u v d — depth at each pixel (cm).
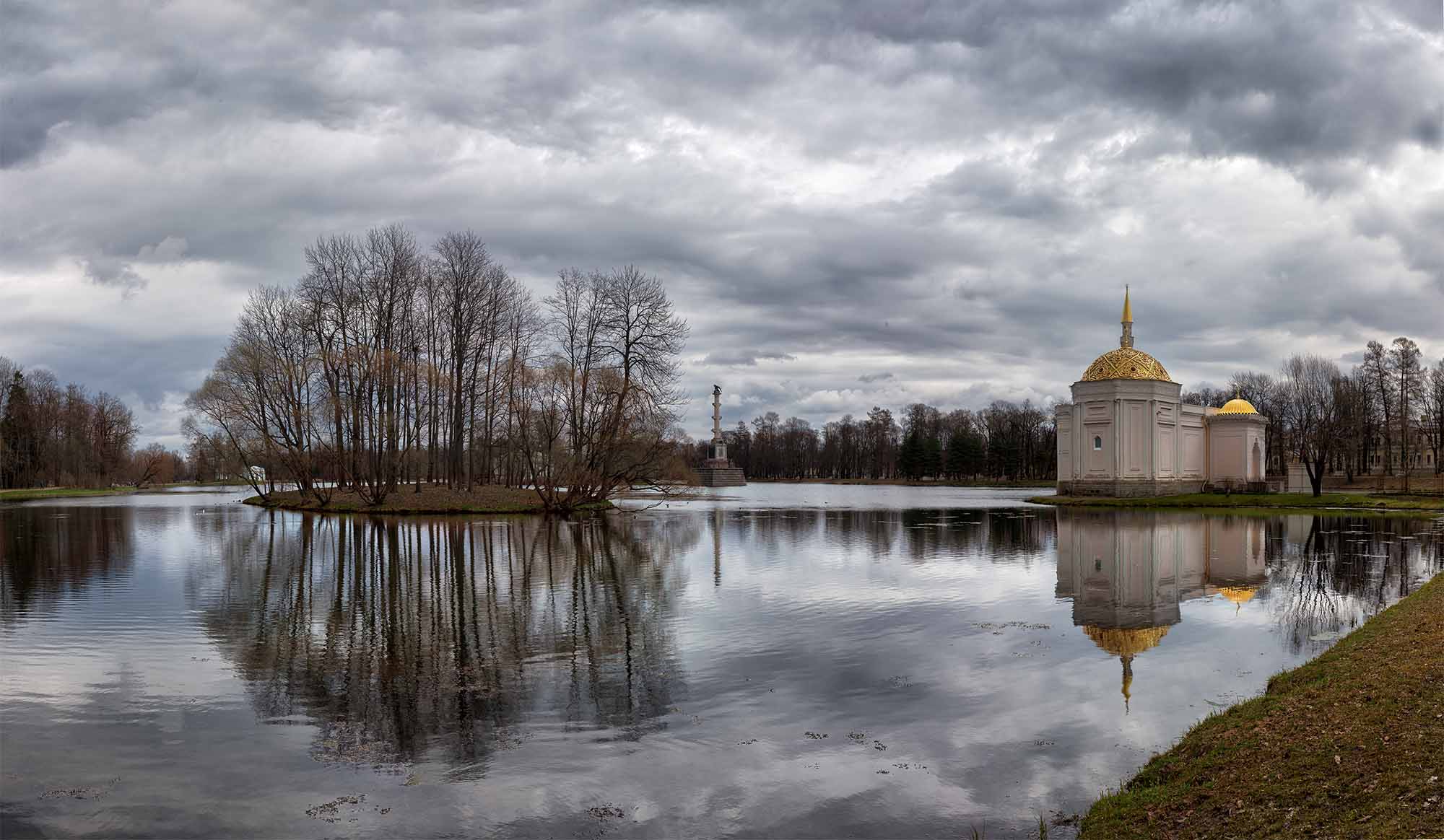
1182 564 3744
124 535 5019
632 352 6538
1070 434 9900
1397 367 10562
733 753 1427
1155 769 1288
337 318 6531
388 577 3272
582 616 2536
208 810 1209
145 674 1895
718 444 16375
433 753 1427
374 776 1330
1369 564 3691
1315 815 988
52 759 1394
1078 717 1603
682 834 1146
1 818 1181
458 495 6750
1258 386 14138
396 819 1184
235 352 6725
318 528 5375
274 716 1611
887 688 1791
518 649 2117
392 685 1809
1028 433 17138
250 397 6769
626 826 1166
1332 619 2483
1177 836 1044
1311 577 3328
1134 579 3266
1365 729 1187
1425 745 1077
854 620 2477
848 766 1371
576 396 6444
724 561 3778
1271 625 2409
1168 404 9388
